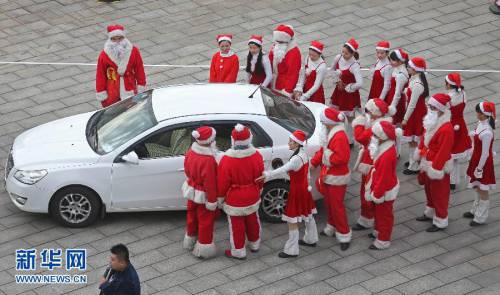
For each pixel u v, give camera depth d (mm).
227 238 20141
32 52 28016
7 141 23562
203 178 18516
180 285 18562
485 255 19516
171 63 27484
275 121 20141
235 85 21469
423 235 20219
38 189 19844
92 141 20484
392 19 30000
